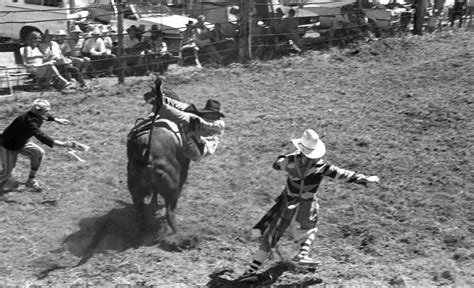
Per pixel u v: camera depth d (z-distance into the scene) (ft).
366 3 73.67
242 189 39.32
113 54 61.31
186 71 60.70
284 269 31.63
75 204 38.06
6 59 67.46
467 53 59.36
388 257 32.53
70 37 58.03
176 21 69.15
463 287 29.73
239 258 32.50
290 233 34.73
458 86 51.98
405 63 59.41
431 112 47.60
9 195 38.75
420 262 32.01
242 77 57.52
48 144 37.93
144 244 33.81
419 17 68.85
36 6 68.39
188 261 32.14
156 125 33.65
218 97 52.85
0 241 34.09
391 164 41.09
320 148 30.04
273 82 55.98
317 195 38.09
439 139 43.86
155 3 70.03
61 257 32.78
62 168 42.39
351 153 42.73
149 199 38.86
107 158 43.42
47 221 36.29
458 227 34.76
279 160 30.48
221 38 63.77
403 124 46.42
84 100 53.36
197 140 34.45
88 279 30.50
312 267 30.76
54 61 56.85
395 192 38.09
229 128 47.16
